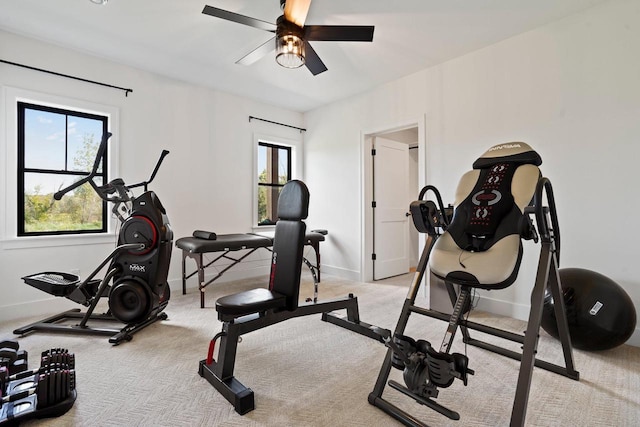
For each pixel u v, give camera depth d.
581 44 2.51
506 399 1.63
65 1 2.39
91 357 2.06
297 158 5.17
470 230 1.70
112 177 3.37
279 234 2.09
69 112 3.19
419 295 3.61
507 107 2.92
